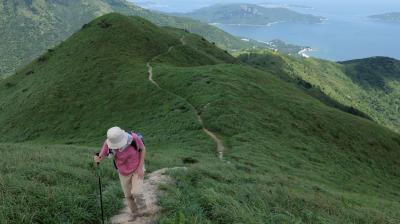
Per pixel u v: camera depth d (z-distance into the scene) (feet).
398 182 157.38
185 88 186.50
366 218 63.31
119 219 37.19
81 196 38.93
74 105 212.64
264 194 54.13
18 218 32.91
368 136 187.62
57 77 251.80
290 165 120.67
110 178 54.34
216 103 158.61
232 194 49.75
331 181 119.65
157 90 192.13
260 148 125.49
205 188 46.57
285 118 165.17
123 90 206.69
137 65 248.11
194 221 35.27
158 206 39.55
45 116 209.97
